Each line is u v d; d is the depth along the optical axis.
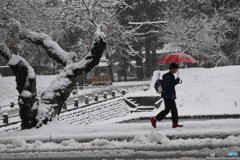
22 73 10.86
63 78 11.51
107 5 16.47
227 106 24.38
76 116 22.45
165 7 41.72
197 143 7.03
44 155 7.00
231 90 26.38
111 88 40.94
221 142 7.00
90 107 24.64
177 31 35.69
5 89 34.41
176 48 39.78
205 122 9.12
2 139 8.41
